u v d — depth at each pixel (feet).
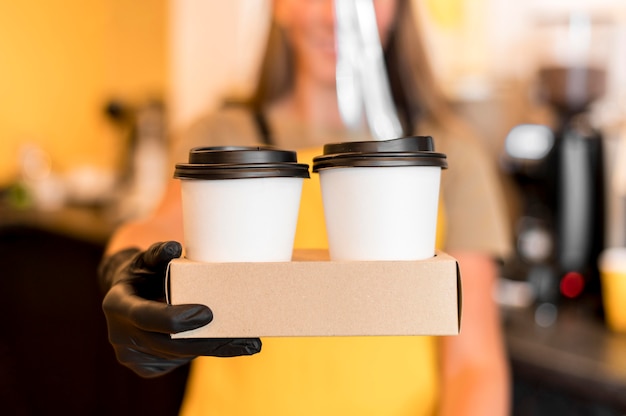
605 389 3.63
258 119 4.40
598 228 5.29
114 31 11.94
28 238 8.52
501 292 5.34
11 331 8.81
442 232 4.09
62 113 11.88
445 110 4.55
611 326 4.55
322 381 3.81
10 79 11.32
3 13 11.16
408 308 1.97
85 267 7.47
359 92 4.13
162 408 6.58
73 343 7.86
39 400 8.43
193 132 4.35
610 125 5.65
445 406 3.78
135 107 10.97
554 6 5.99
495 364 3.85
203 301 1.97
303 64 4.34
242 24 8.28
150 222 3.43
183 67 9.32
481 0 6.54
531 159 5.26
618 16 5.66
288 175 2.00
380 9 4.16
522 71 6.24
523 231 5.28
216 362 3.91
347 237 2.02
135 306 1.98
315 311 1.97
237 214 1.98
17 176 11.12
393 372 3.81
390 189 1.98
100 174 10.21
